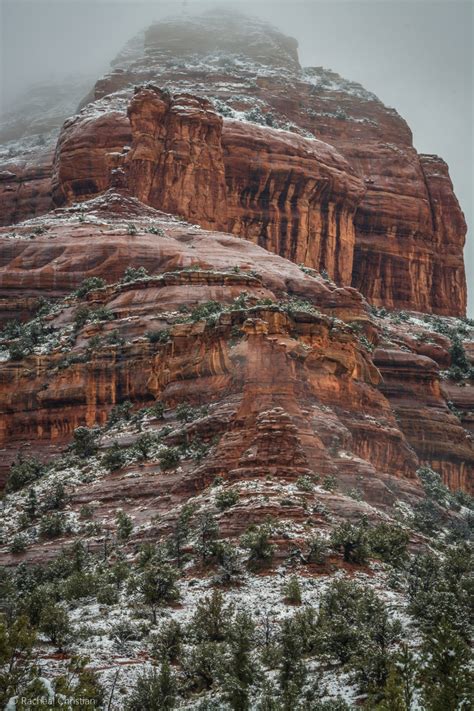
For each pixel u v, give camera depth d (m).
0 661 41.25
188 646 52.75
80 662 46.47
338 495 72.31
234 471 72.94
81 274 108.94
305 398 82.31
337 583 56.53
